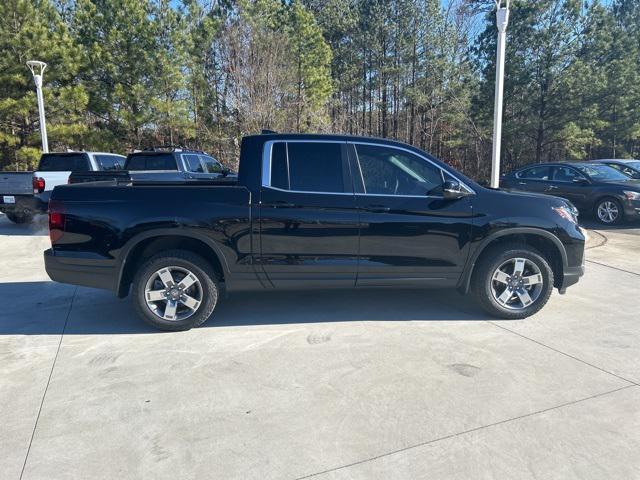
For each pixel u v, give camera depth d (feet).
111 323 15.98
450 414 10.18
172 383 11.68
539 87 78.74
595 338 14.43
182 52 72.13
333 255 15.07
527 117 81.82
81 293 19.72
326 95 89.56
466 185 15.67
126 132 75.00
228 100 76.59
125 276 15.14
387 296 18.86
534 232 15.56
